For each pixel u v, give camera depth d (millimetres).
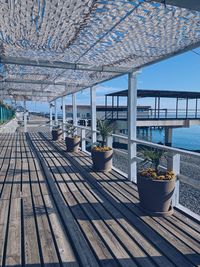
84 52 4035
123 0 2350
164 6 2311
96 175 4969
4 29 3223
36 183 4363
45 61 4504
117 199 3684
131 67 4723
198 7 2021
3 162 6051
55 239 2535
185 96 19969
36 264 2146
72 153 7383
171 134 18484
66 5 2525
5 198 3617
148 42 3365
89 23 2934
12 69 5777
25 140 10633
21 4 2561
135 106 4727
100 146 5531
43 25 3064
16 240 2506
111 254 2309
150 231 2730
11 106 21109
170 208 3225
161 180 3051
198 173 7625
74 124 9375
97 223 2910
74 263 2170
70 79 6625
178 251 2355
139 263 2184
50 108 15125
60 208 3293
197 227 2820
